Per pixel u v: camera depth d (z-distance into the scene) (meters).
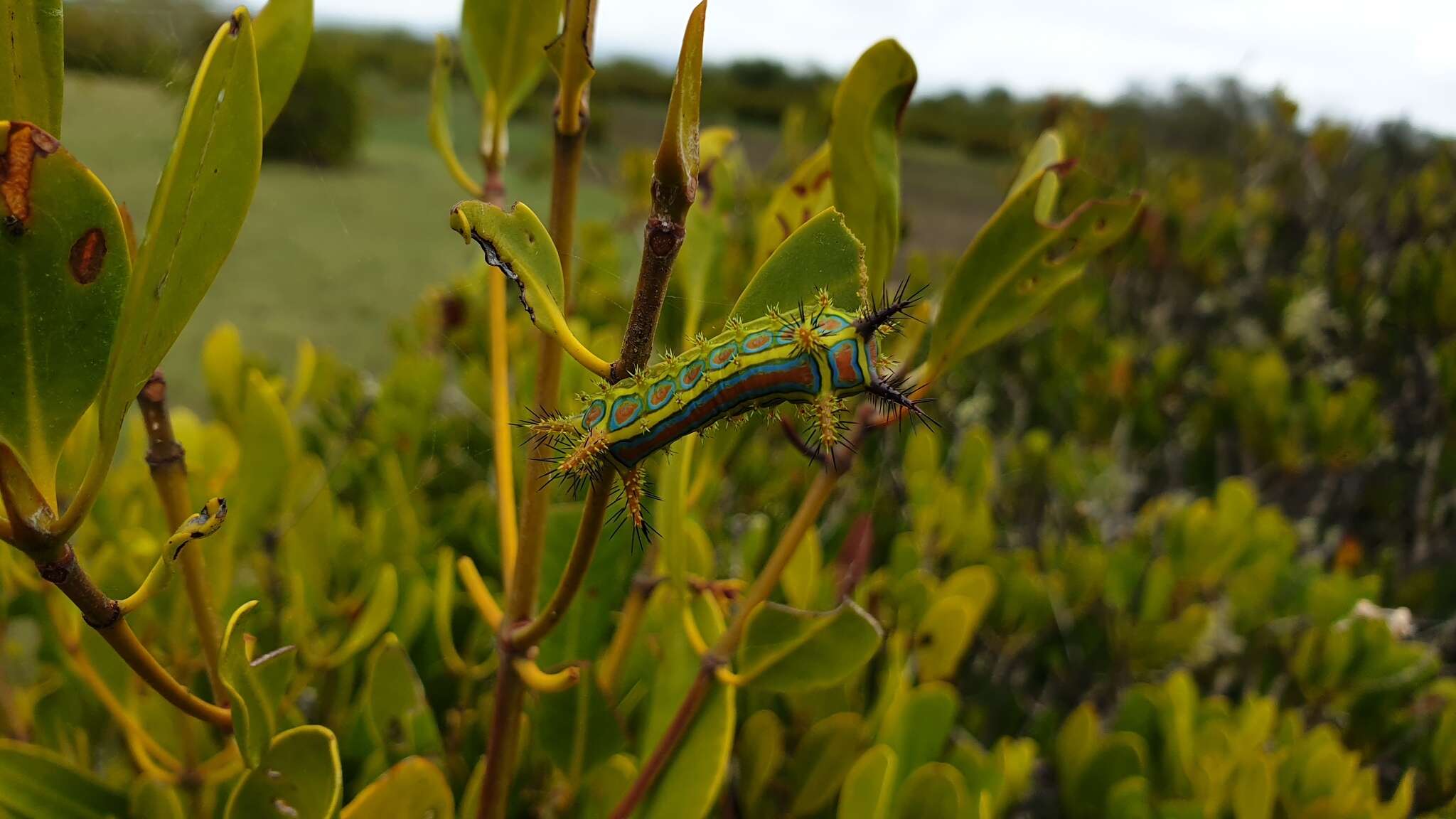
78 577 0.11
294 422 0.38
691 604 0.19
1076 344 0.52
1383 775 0.28
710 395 0.13
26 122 0.13
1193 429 0.50
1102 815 0.22
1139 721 0.24
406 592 0.23
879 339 0.13
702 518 0.26
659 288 0.12
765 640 0.17
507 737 0.16
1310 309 0.55
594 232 0.45
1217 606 0.32
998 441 0.53
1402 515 0.48
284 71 0.15
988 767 0.20
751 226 0.50
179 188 0.11
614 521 0.20
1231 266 0.66
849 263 0.13
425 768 0.16
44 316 0.11
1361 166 0.70
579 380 0.23
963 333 0.16
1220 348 0.55
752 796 0.20
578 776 0.18
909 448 0.33
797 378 0.13
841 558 0.23
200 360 0.86
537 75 0.18
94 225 0.11
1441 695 0.27
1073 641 0.34
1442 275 0.49
